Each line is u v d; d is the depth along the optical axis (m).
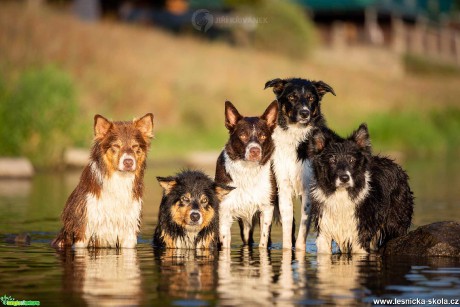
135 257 11.95
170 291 9.18
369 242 12.66
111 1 61.50
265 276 10.23
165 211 13.14
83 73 40.72
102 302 8.61
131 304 8.50
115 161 12.49
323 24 74.06
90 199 12.68
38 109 29.88
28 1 48.53
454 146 47.16
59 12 49.41
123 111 39.06
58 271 10.55
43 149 29.94
